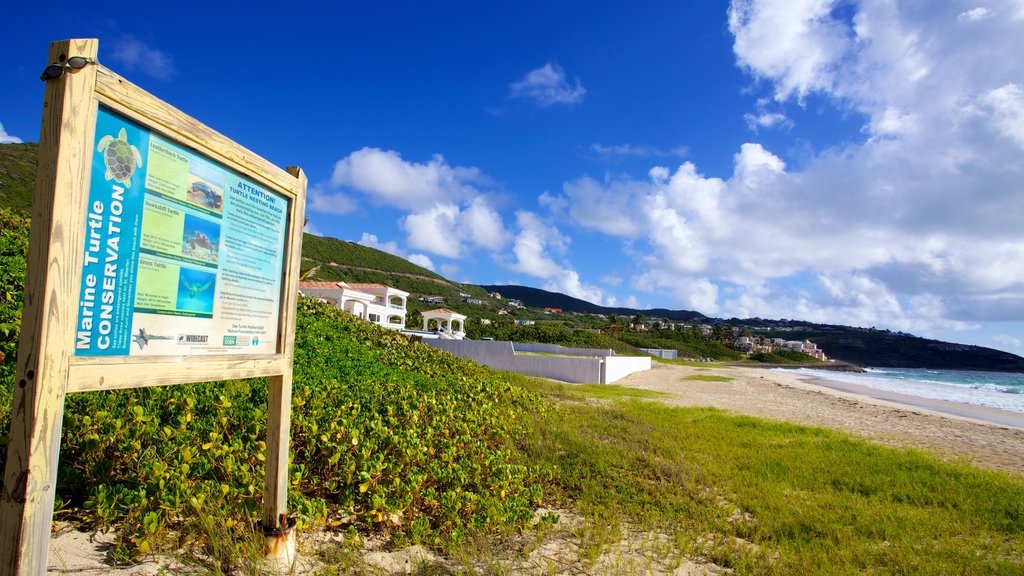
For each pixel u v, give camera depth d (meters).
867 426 15.09
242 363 3.35
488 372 18.69
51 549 3.43
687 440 9.95
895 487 7.44
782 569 4.53
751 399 21.41
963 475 8.24
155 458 4.51
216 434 4.91
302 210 3.96
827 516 6.02
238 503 4.10
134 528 3.80
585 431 9.96
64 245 2.27
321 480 5.48
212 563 3.60
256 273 3.54
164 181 2.82
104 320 2.53
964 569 4.74
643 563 4.57
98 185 2.47
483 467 6.45
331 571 3.76
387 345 16.56
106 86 2.42
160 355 2.81
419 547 4.57
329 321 16.20
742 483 7.25
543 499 6.28
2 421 4.46
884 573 4.63
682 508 6.04
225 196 3.25
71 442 4.43
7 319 7.18
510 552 4.57
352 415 6.87
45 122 2.27
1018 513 6.47
